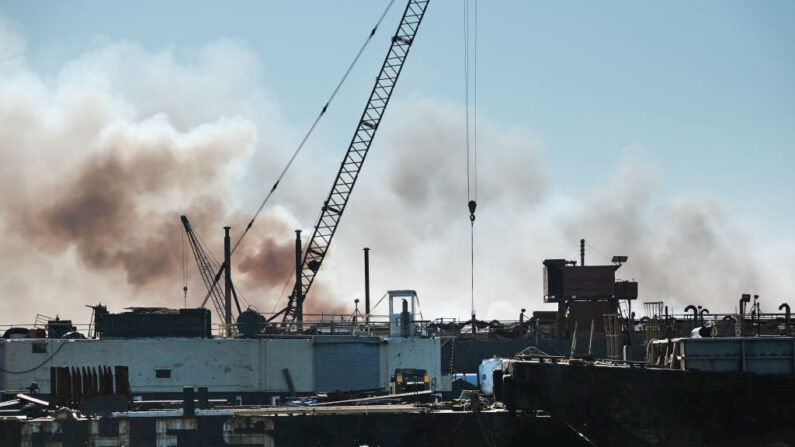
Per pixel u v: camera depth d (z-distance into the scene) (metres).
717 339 144.62
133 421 177.25
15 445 176.75
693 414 145.00
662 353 158.12
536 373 163.62
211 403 194.88
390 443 173.25
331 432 174.12
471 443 171.38
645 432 148.62
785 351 143.12
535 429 169.75
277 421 175.38
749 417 142.50
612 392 152.00
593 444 157.00
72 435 176.50
